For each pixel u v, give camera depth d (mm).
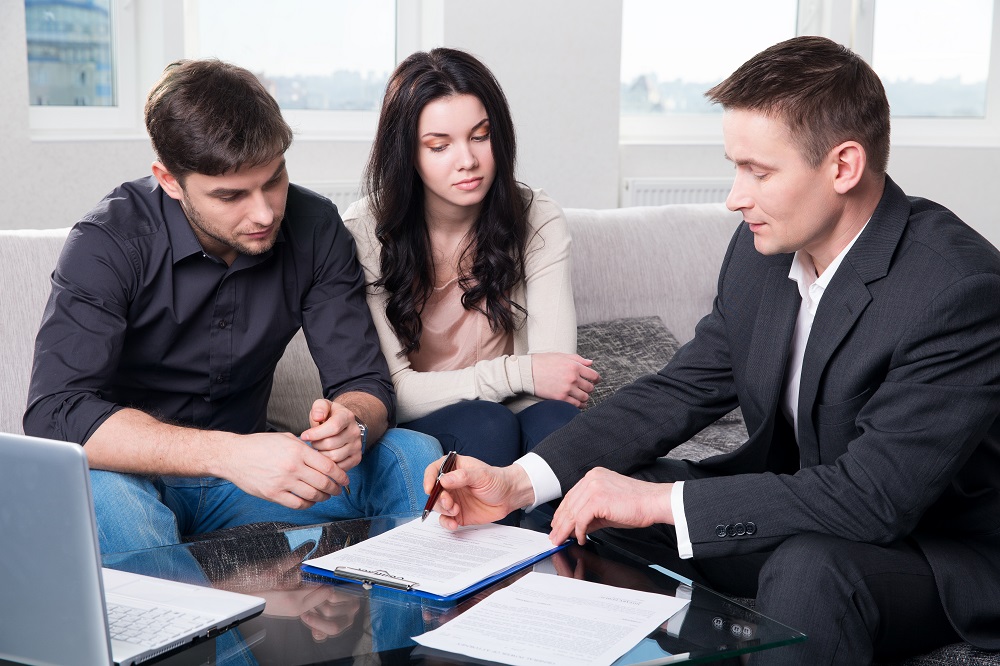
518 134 3961
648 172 4383
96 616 983
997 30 4766
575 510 1371
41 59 3332
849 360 1389
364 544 1346
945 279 1316
